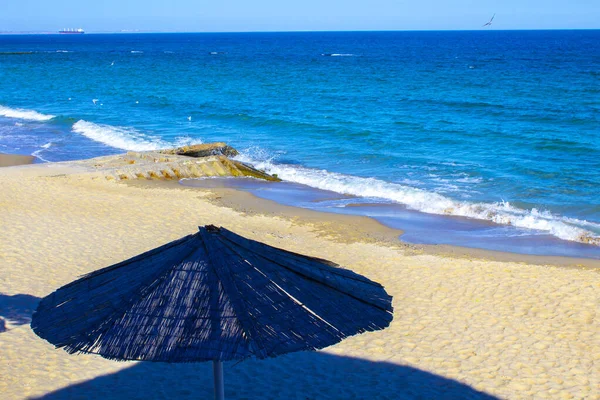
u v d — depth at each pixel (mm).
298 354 8914
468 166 22453
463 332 9508
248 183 20578
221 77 64500
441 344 9141
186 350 4570
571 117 33844
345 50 139750
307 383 8109
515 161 23109
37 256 12648
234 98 45125
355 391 7906
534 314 10094
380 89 51000
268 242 14008
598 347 8992
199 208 16875
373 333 9523
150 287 5043
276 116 35406
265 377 8273
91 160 22688
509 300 10648
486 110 37375
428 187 19828
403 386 8008
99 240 13766
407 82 57312
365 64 86750
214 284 5012
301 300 5152
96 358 8734
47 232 14227
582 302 10508
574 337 9297
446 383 8070
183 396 7789
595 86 51031
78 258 12594
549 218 16250
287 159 24547
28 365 8438
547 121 32781
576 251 13664
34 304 10344
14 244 13312
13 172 20609
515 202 17906
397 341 9250
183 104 41656
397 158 24094
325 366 8562
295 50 142500
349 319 5191
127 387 7980
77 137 30453
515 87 51250
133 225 14992
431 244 14141
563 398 7719
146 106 41031
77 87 53688
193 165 21469
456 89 50438
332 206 17703
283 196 18828
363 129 30641
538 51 120500
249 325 4703
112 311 4941
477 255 13297
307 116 35469
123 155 23438
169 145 27875
